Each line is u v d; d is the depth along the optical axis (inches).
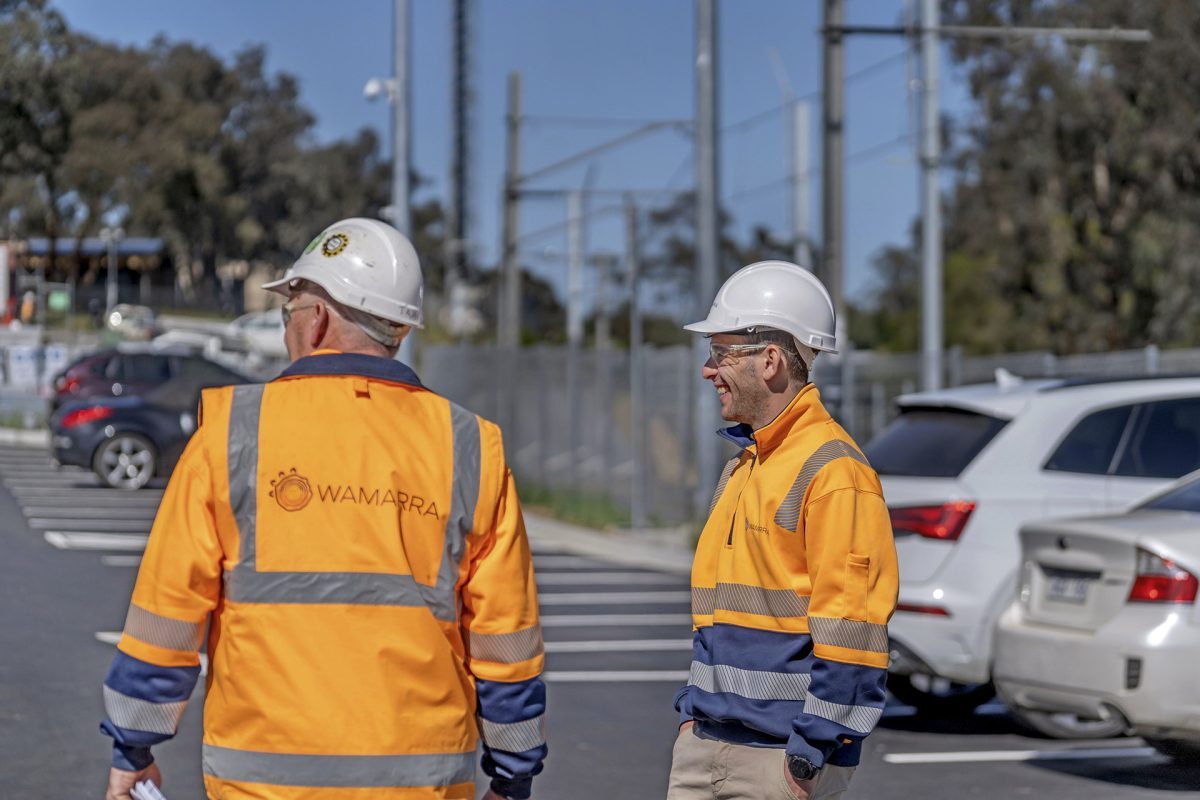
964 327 2440.9
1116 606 331.6
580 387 1117.1
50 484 1077.1
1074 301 1846.7
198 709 414.0
